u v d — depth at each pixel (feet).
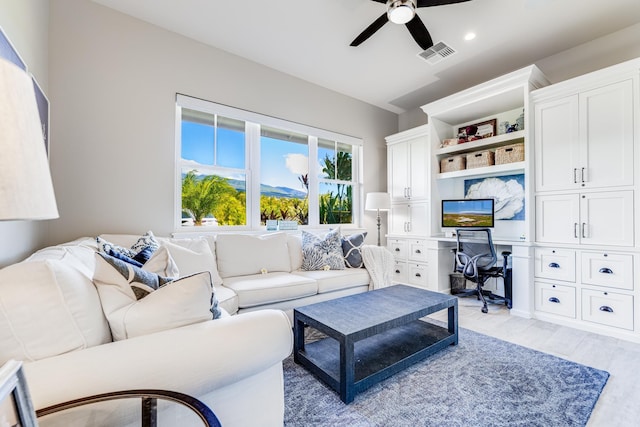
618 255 8.05
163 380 2.62
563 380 5.73
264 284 7.81
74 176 7.69
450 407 4.96
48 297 2.61
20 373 1.70
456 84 12.85
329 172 13.74
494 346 7.32
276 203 12.04
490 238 10.23
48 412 2.10
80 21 7.76
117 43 8.30
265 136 11.79
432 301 7.12
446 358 6.69
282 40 9.68
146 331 3.06
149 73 8.81
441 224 13.07
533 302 9.66
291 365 6.46
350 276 9.50
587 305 8.55
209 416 2.24
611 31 9.16
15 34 5.10
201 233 9.80
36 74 6.36
